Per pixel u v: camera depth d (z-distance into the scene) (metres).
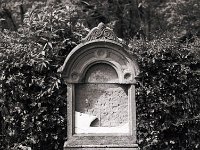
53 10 5.86
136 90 5.61
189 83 5.59
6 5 9.16
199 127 5.62
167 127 5.60
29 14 5.77
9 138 5.48
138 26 9.65
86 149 4.57
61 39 5.55
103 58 4.67
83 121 4.68
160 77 5.59
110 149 4.57
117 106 4.75
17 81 5.32
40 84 5.32
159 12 9.15
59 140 5.48
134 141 4.62
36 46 5.44
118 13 9.60
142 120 5.66
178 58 5.58
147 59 5.57
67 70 4.64
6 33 5.76
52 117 5.42
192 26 8.73
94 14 9.35
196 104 5.62
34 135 5.43
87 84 4.74
